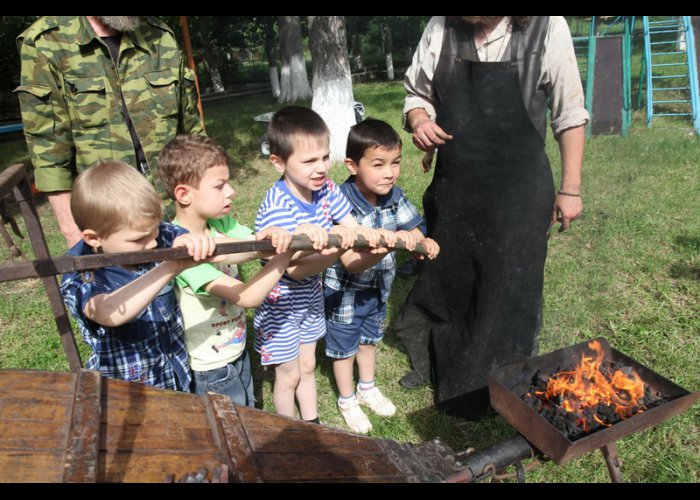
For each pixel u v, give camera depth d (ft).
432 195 7.95
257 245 5.14
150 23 8.75
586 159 18.61
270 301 7.36
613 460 5.75
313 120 6.82
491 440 8.28
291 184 7.17
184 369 6.69
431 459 5.28
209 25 71.00
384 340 11.22
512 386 6.28
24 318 12.46
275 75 62.95
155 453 4.17
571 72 6.61
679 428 8.17
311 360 8.09
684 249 13.57
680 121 27.53
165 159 6.47
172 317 6.50
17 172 4.58
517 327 7.70
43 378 4.56
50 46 7.89
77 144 8.36
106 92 8.31
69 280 5.57
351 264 7.48
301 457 4.64
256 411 5.05
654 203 15.90
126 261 4.16
